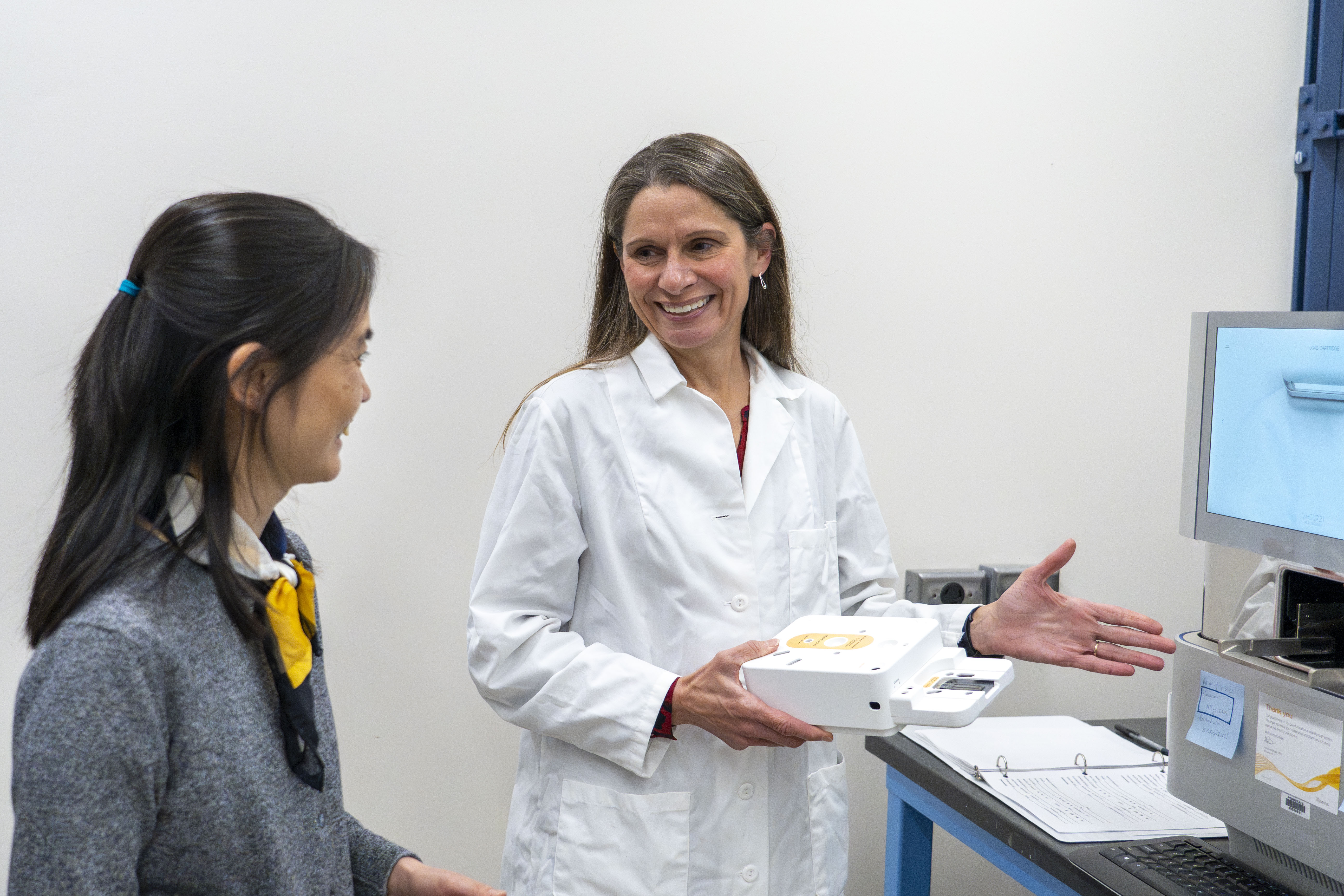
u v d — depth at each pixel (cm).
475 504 178
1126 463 200
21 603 163
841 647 108
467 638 131
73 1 159
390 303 172
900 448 191
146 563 67
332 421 75
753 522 125
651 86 177
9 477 162
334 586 174
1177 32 194
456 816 181
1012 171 190
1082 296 195
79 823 60
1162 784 140
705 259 117
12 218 160
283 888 71
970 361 192
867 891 195
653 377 125
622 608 120
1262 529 111
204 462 69
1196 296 200
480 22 171
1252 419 112
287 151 167
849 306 186
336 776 83
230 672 70
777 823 121
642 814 115
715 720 108
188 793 66
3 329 161
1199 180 198
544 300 177
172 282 69
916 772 150
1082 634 123
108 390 68
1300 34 200
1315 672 103
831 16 181
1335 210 201
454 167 173
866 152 184
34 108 159
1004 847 134
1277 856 109
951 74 186
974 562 195
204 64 163
